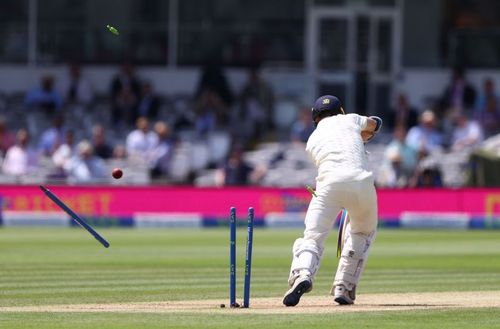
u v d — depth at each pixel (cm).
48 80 11019
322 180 3662
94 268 5288
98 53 11588
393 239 7738
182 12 11538
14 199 9094
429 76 11319
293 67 11438
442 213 9031
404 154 9400
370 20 11325
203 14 11531
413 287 4425
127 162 9825
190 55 11538
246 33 11500
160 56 11538
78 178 9444
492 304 3725
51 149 10181
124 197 9094
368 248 3759
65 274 4953
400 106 10631
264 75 11056
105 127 10744
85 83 11181
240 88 11438
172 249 6606
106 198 9100
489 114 10550
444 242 7431
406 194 9062
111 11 11556
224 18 11512
